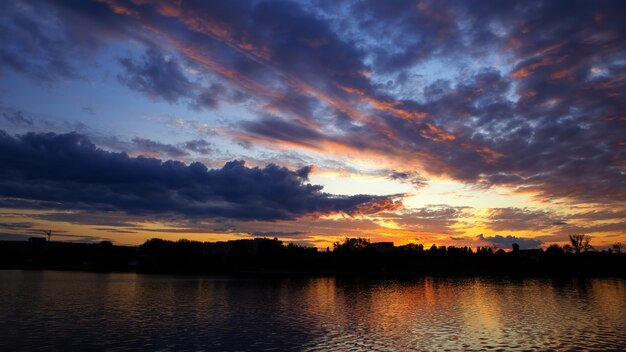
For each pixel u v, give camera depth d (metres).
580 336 38.03
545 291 93.44
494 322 46.50
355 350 32.50
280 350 32.34
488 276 175.75
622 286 109.81
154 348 32.62
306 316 51.00
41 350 31.59
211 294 80.69
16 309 54.12
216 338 36.66
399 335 38.53
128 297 72.06
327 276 170.25
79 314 50.19
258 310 56.56
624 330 41.16
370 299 73.94
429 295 82.75
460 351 32.22
